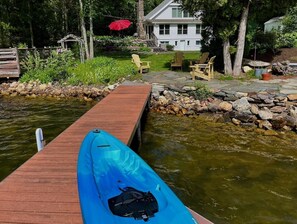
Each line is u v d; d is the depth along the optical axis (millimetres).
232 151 8617
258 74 15133
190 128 10578
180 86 13344
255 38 18578
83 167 4871
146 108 12570
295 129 10047
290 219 5535
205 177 7145
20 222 3906
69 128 7930
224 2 12859
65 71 17875
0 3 24062
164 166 7723
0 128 10805
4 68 17500
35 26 27359
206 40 18250
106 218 3557
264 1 14445
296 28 25375
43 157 5980
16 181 4973
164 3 40906
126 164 5125
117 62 20000
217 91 12320
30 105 14094
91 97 15156
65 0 33531
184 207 3830
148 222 3506
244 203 6047
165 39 39781
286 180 6977
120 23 28031
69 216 4027
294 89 12258
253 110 10953
